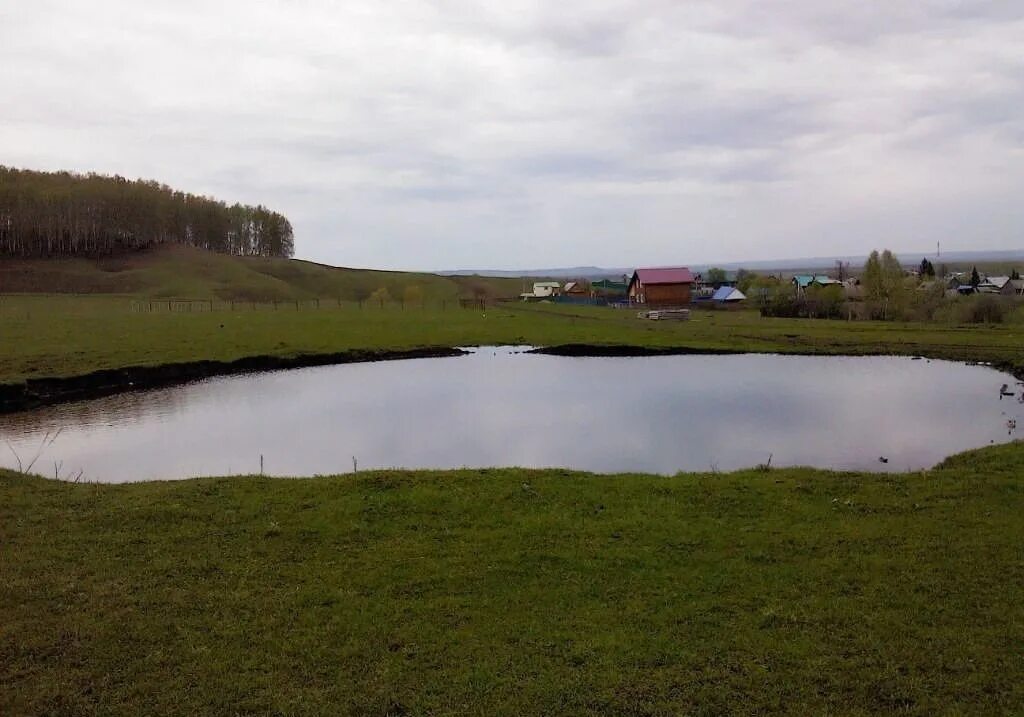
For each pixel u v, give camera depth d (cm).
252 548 1230
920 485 1567
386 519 1370
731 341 5034
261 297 11731
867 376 3700
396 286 15562
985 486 1535
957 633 939
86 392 3347
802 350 4603
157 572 1133
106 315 6288
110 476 2016
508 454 2234
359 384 3578
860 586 1077
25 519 1346
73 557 1181
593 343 4919
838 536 1273
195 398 3216
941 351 4403
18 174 14962
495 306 9444
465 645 924
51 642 921
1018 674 846
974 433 2434
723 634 947
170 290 10975
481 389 3422
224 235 17550
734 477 1667
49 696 812
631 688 829
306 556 1201
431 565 1161
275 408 2997
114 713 788
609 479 1652
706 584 1094
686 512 1416
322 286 14750
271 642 930
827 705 797
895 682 836
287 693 826
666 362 4319
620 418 2745
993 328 5762
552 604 1036
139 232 14088
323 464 2141
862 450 2223
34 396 3219
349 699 812
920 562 1156
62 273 11512
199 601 1037
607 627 968
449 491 1534
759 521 1361
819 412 2814
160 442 2427
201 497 1494
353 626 970
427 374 3897
